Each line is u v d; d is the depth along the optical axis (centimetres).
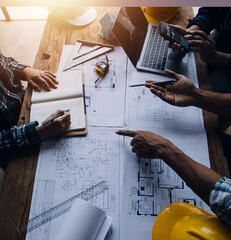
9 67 104
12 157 84
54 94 96
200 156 84
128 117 92
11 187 79
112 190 79
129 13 101
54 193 78
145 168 82
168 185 79
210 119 91
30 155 84
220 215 60
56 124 84
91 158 84
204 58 101
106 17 107
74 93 95
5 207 76
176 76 91
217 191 61
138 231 73
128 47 99
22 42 212
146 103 95
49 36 112
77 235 63
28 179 80
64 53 108
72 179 80
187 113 93
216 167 83
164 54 105
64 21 117
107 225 71
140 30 107
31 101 95
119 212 75
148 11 115
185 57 105
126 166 83
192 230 56
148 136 81
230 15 105
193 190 72
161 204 77
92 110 94
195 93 89
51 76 99
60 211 75
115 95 97
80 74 100
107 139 88
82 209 65
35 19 225
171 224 70
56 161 83
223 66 102
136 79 101
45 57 108
